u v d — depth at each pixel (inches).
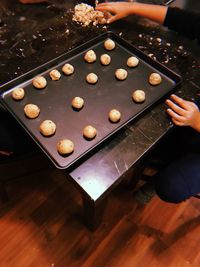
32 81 36.7
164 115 34.0
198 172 37.5
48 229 49.1
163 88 36.8
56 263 46.0
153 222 50.8
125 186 53.9
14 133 37.8
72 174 28.9
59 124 32.9
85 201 31.8
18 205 51.2
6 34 42.1
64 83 36.8
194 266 46.9
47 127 31.0
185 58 40.6
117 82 37.2
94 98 35.5
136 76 38.0
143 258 47.2
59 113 33.9
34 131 32.2
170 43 42.5
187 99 35.8
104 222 50.1
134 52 40.4
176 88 36.5
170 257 47.5
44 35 42.4
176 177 37.6
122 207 51.8
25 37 41.9
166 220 51.1
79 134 32.2
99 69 38.6
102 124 33.2
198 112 34.5
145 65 39.3
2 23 43.5
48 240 48.1
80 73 38.0
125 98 35.6
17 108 34.2
